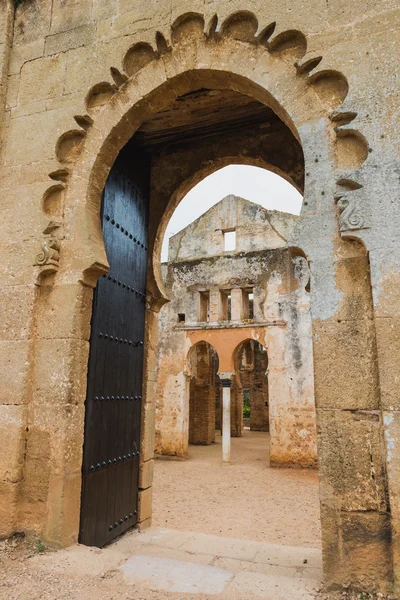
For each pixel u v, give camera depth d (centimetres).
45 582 349
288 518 840
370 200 355
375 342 344
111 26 489
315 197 381
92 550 412
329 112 390
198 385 2158
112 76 475
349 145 380
